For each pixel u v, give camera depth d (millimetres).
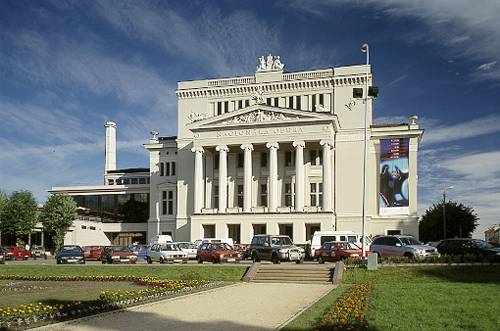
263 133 66688
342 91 70062
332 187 67375
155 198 78875
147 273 34312
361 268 31766
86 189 94062
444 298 20031
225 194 67625
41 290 25438
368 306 17672
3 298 21578
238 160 71750
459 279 28578
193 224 67312
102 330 14352
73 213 80688
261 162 70625
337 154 68812
